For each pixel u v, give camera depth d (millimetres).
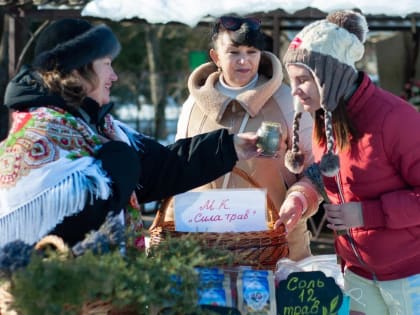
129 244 2273
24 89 2455
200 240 2506
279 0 6410
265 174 3172
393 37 9867
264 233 2666
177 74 17688
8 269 2117
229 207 2723
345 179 2707
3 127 7301
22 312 2041
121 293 2020
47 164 2314
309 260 2666
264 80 3330
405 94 9586
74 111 2475
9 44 7215
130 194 2387
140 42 17094
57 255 2084
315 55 2545
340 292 2426
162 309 2238
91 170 2322
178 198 2764
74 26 2457
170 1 6668
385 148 2572
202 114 3355
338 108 2609
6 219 2305
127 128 2852
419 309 2701
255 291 2361
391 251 2666
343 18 2637
